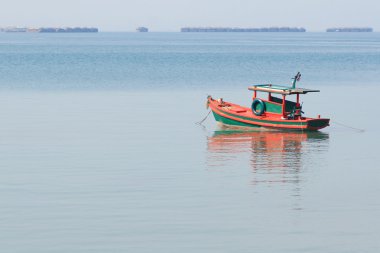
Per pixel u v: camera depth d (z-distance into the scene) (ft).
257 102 274.77
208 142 244.01
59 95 388.16
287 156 220.23
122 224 149.69
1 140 243.40
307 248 137.80
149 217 154.40
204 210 159.84
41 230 145.69
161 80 496.64
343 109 333.62
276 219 154.10
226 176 192.24
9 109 323.37
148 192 174.70
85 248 136.36
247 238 142.51
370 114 315.78
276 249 136.98
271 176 192.24
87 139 246.88
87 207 161.38
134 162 209.26
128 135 256.11
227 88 441.27
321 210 160.86
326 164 208.64
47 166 203.00
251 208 161.79
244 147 235.40
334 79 522.47
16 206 161.79
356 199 169.89
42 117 297.74
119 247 136.98
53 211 158.20
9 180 185.88
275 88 274.57
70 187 179.01
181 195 171.94
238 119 275.18
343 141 248.11
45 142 240.32
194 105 345.92
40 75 532.73
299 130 263.90
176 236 143.13
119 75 540.52
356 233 146.10
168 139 249.14
